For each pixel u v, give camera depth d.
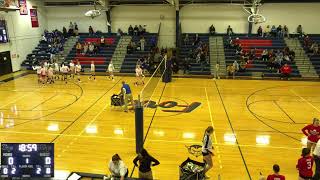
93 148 10.30
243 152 10.08
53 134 11.52
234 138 11.23
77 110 14.55
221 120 13.20
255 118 13.50
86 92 18.09
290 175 8.62
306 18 26.09
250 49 25.31
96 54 26.20
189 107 15.10
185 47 26.25
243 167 9.06
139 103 9.66
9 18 24.11
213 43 26.25
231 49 25.48
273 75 22.78
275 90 18.77
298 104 15.71
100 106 15.21
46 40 28.03
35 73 24.31
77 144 10.63
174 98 16.78
